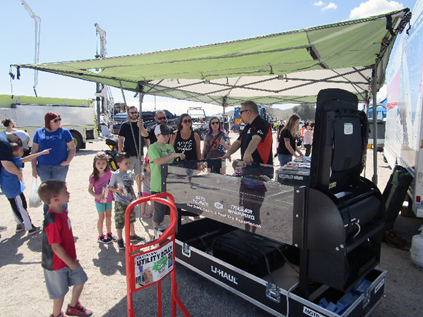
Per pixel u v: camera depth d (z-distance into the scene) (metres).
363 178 2.40
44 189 2.02
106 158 3.64
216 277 2.49
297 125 5.07
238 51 2.56
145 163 4.46
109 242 3.72
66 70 3.41
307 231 1.90
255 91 6.38
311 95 6.68
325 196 1.79
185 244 2.77
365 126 2.21
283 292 2.00
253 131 3.04
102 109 20.80
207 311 2.38
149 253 1.85
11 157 3.75
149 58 2.76
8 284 2.82
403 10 1.96
